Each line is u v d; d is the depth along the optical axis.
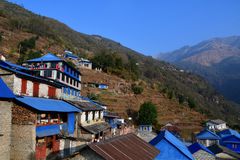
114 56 135.75
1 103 24.41
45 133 29.98
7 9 183.00
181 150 33.75
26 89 33.16
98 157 20.56
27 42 110.81
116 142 24.52
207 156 38.97
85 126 42.66
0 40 107.62
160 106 114.25
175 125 96.38
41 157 29.09
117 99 100.25
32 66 53.41
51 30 165.50
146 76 190.12
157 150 28.09
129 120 85.94
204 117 121.56
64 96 46.31
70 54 124.94
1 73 30.33
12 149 27.28
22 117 27.55
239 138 61.03
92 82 104.50
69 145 33.88
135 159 22.14
